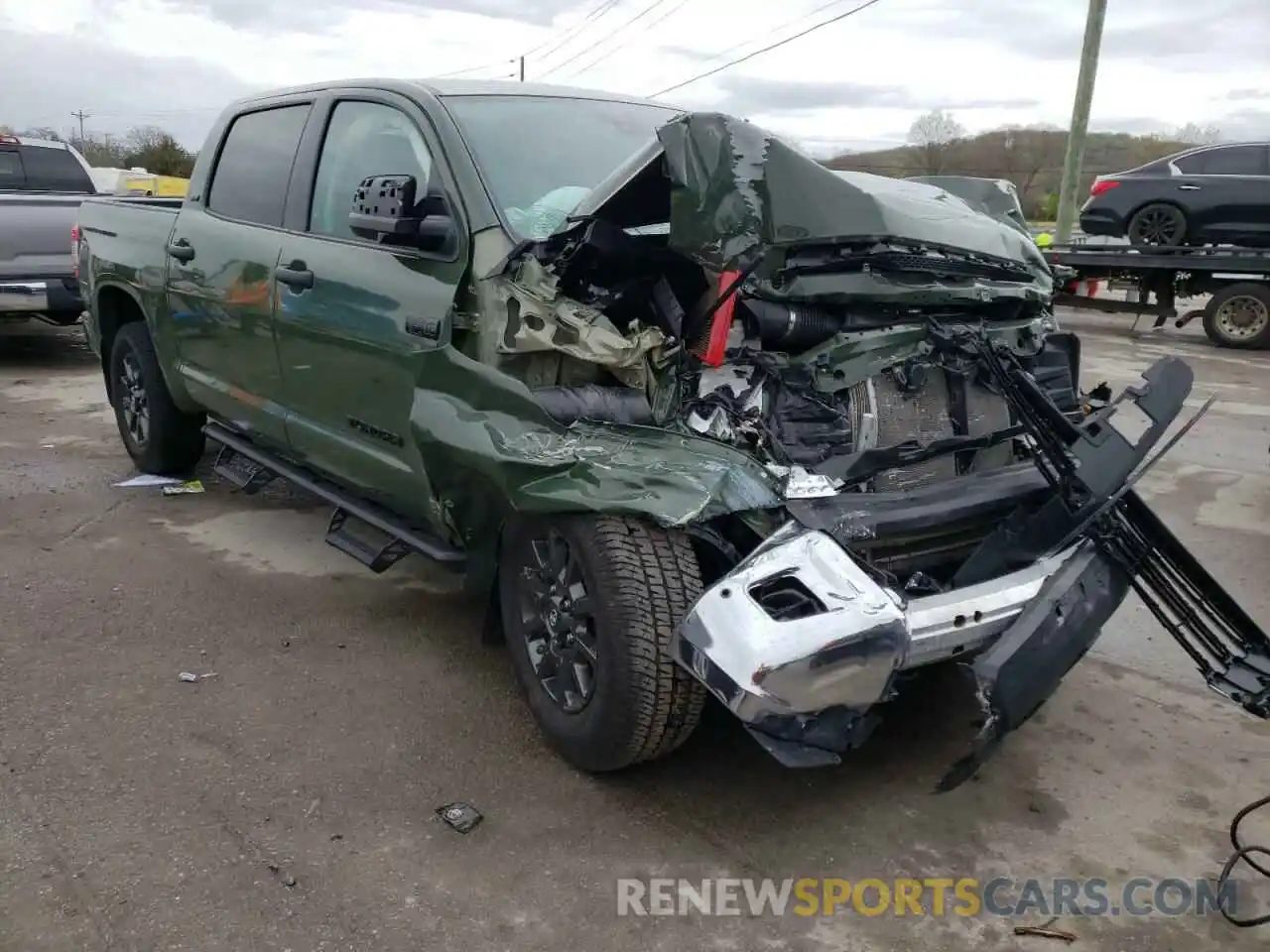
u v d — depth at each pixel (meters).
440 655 3.99
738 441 3.00
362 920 2.56
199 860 2.75
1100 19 18.17
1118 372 10.99
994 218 4.40
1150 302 15.27
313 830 2.90
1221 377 10.94
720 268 3.04
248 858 2.77
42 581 4.55
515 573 3.40
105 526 5.32
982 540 3.24
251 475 4.94
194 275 4.90
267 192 4.60
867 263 3.32
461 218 3.50
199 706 3.55
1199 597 3.22
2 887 2.62
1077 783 3.29
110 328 6.16
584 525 2.99
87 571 4.69
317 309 4.01
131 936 2.47
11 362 10.16
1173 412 3.22
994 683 2.62
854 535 2.85
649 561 2.91
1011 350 3.59
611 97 4.45
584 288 3.36
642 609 2.87
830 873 2.83
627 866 2.82
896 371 3.40
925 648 2.74
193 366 5.18
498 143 3.75
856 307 3.36
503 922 2.58
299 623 4.24
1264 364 11.93
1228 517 5.98
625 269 3.34
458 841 2.88
